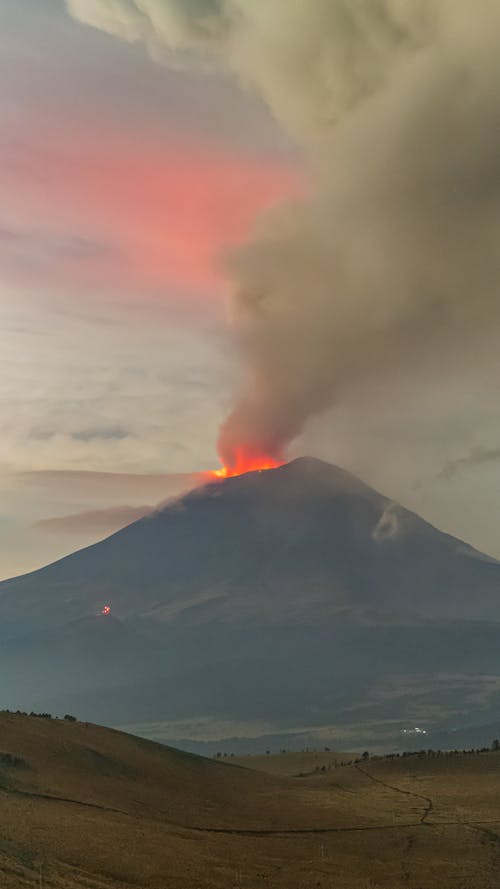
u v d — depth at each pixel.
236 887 31.84
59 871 28.48
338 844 42.75
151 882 30.23
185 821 43.19
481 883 36.28
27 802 37.72
